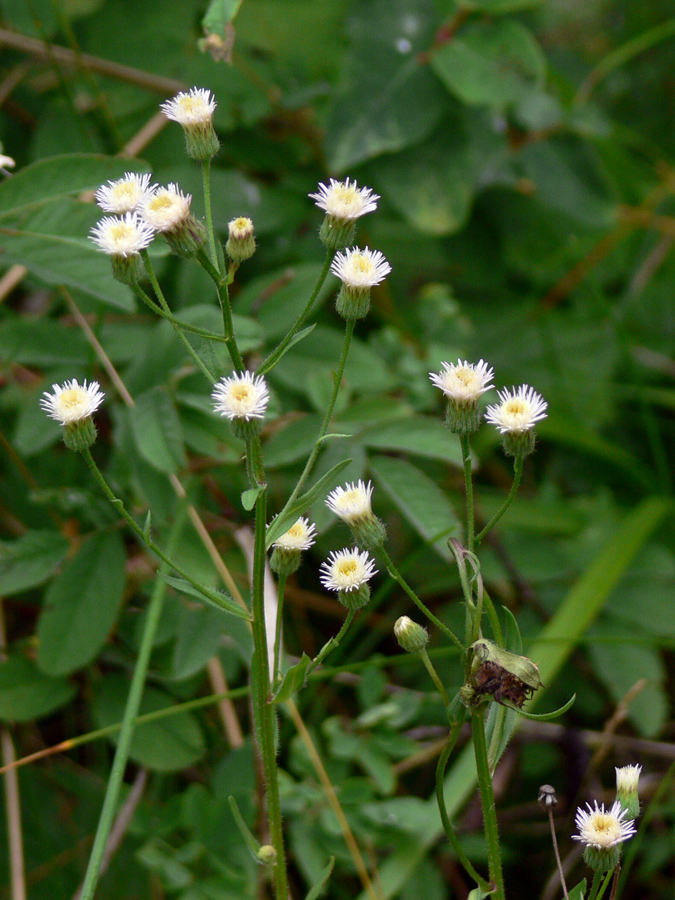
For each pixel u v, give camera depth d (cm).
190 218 31
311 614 58
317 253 59
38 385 50
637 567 57
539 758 52
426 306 66
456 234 72
